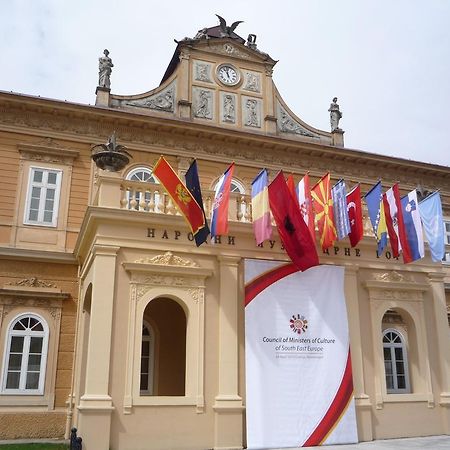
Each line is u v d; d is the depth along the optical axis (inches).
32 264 616.4
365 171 824.3
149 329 602.5
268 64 825.5
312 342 486.6
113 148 498.0
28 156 653.3
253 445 440.8
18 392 570.9
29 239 628.4
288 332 481.4
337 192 524.1
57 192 653.3
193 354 454.9
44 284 613.6
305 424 460.8
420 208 582.2
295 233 495.2
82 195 663.1
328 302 504.7
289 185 536.1
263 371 462.9
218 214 473.7
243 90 799.1
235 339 469.7
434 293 568.4
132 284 453.4
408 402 518.3
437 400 534.3
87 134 684.1
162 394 585.6
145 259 464.4
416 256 537.6
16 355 580.4
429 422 521.7
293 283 497.4
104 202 470.9
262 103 803.4
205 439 437.7
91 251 484.4
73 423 546.3
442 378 543.2
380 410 504.7
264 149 765.3
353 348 508.7
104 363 423.5
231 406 447.5
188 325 461.1
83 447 398.6
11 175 641.0
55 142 669.3
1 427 553.0
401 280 554.6
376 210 533.0
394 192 550.3
